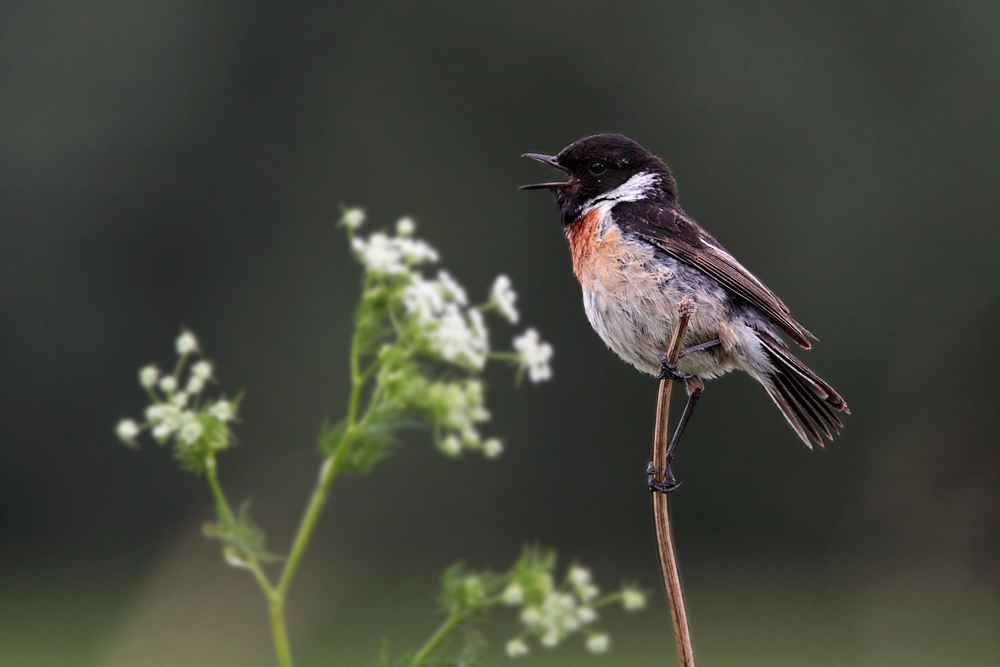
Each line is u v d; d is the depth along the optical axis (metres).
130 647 10.66
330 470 2.85
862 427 16.62
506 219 18.16
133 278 17.80
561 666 11.54
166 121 17.97
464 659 2.74
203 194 18.00
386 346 2.95
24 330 17.53
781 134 17.67
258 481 16.94
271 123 18.31
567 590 2.74
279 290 17.91
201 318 17.83
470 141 18.38
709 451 17.80
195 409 2.93
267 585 2.74
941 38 17.41
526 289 17.94
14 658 11.19
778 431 17.56
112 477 17.25
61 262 17.66
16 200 17.61
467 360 2.93
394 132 18.47
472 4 18.39
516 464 17.56
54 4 17.80
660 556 4.05
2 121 17.64
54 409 17.48
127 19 17.95
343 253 18.00
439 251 18.11
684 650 3.90
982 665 11.50
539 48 18.31
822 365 17.14
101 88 17.88
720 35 17.84
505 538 17.27
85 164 17.77
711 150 17.77
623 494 17.67
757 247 17.61
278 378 17.66
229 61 18.28
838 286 17.31
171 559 11.56
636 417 17.80
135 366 17.64
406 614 13.41
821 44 17.70
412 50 18.56
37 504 17.25
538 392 17.73
